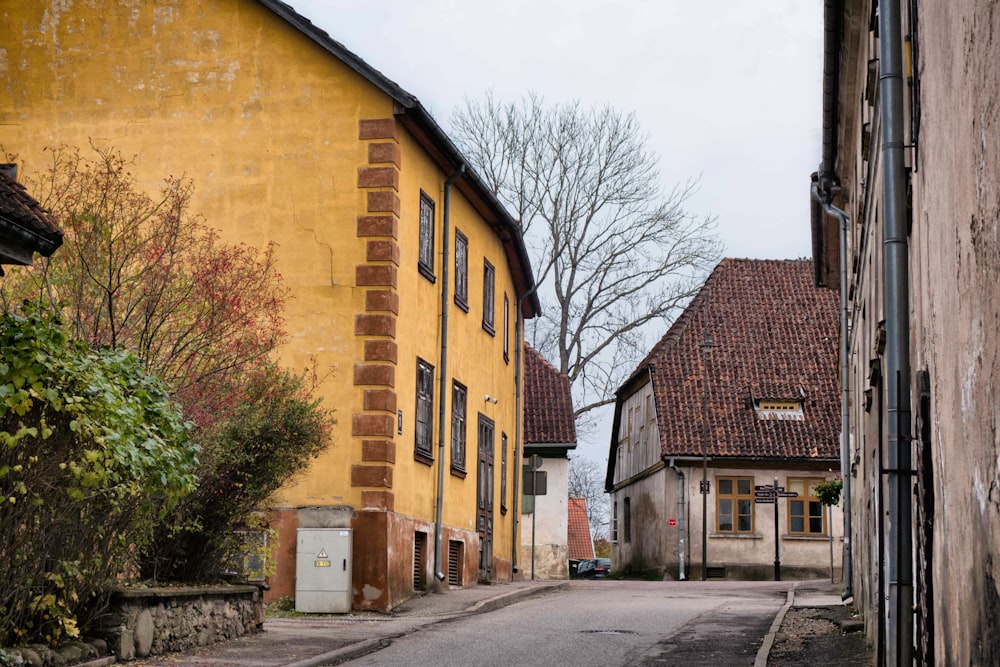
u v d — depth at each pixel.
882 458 12.31
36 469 10.79
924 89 9.01
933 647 9.37
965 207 7.06
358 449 19.97
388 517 19.84
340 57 20.72
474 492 25.98
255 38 21.12
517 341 30.98
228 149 20.95
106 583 12.29
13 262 11.73
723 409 41.66
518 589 24.45
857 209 18.69
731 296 45.78
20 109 21.55
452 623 18.00
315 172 20.69
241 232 20.70
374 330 20.17
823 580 36.47
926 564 9.42
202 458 14.39
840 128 19.16
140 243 16.08
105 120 21.34
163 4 21.44
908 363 9.89
